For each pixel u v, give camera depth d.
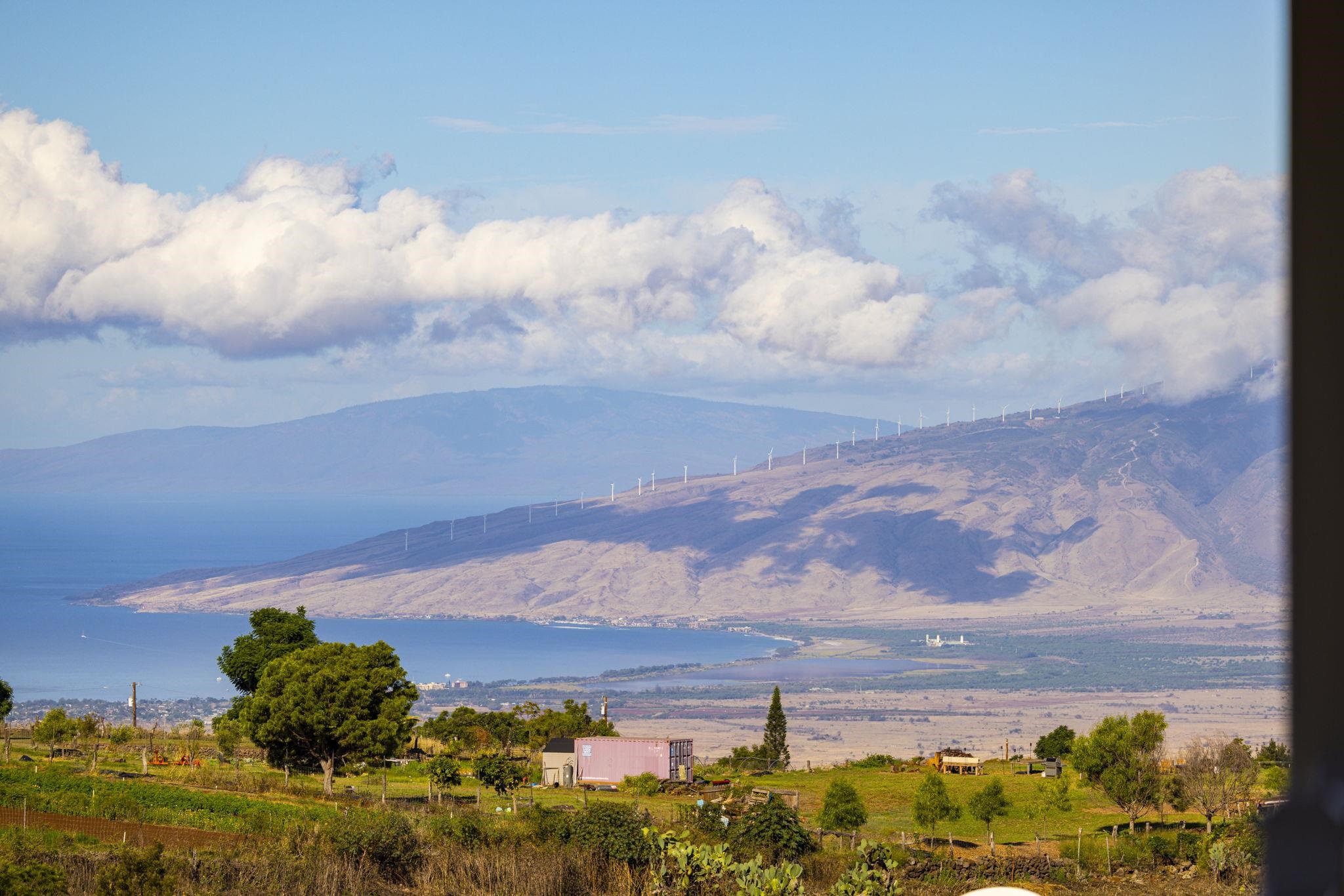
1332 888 3.75
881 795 158.62
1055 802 136.12
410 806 103.50
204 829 76.62
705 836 71.50
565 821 67.19
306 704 108.06
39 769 111.69
